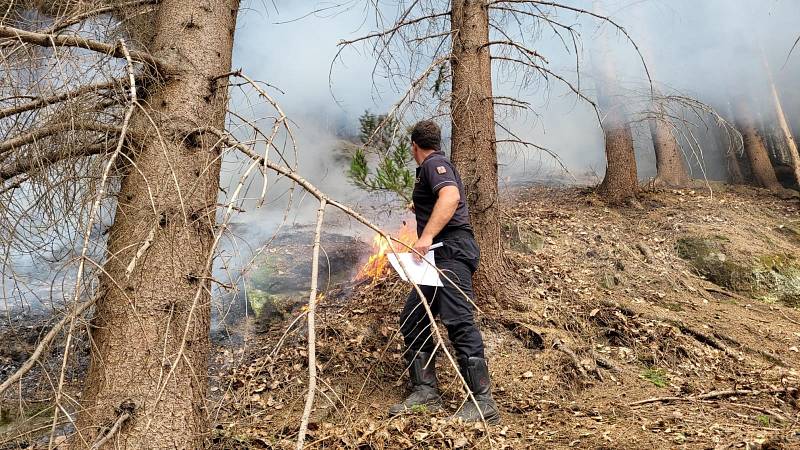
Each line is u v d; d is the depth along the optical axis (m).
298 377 3.74
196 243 2.36
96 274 2.00
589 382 3.95
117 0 2.61
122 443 2.08
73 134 2.05
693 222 7.59
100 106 2.25
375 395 3.62
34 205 2.05
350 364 3.87
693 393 3.84
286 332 1.82
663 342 4.56
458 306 3.25
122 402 2.12
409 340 3.43
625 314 5.00
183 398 2.22
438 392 3.50
